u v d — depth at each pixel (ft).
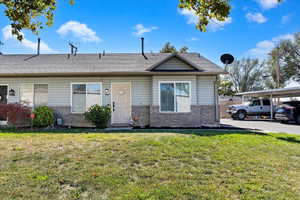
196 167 14.15
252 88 135.85
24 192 10.49
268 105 63.72
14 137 23.63
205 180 12.07
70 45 47.96
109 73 36.50
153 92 36.76
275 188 11.18
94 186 11.18
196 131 29.89
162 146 19.12
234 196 10.22
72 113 37.52
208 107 38.01
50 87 37.93
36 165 14.21
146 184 11.44
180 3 14.25
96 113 35.06
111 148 18.26
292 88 49.34
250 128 38.27
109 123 37.63
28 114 35.99
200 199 9.90
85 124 37.32
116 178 12.17
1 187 10.99
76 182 11.63
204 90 38.32
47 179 11.98
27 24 16.26
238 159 15.94
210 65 39.50
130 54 46.24
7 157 15.78
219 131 30.12
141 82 38.24
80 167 13.87
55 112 37.50
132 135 25.12
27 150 17.70
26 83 37.93
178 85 36.99
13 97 37.86
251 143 21.30
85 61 41.73
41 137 23.62
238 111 63.26
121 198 9.90
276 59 91.30
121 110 38.52
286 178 12.60
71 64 39.93
